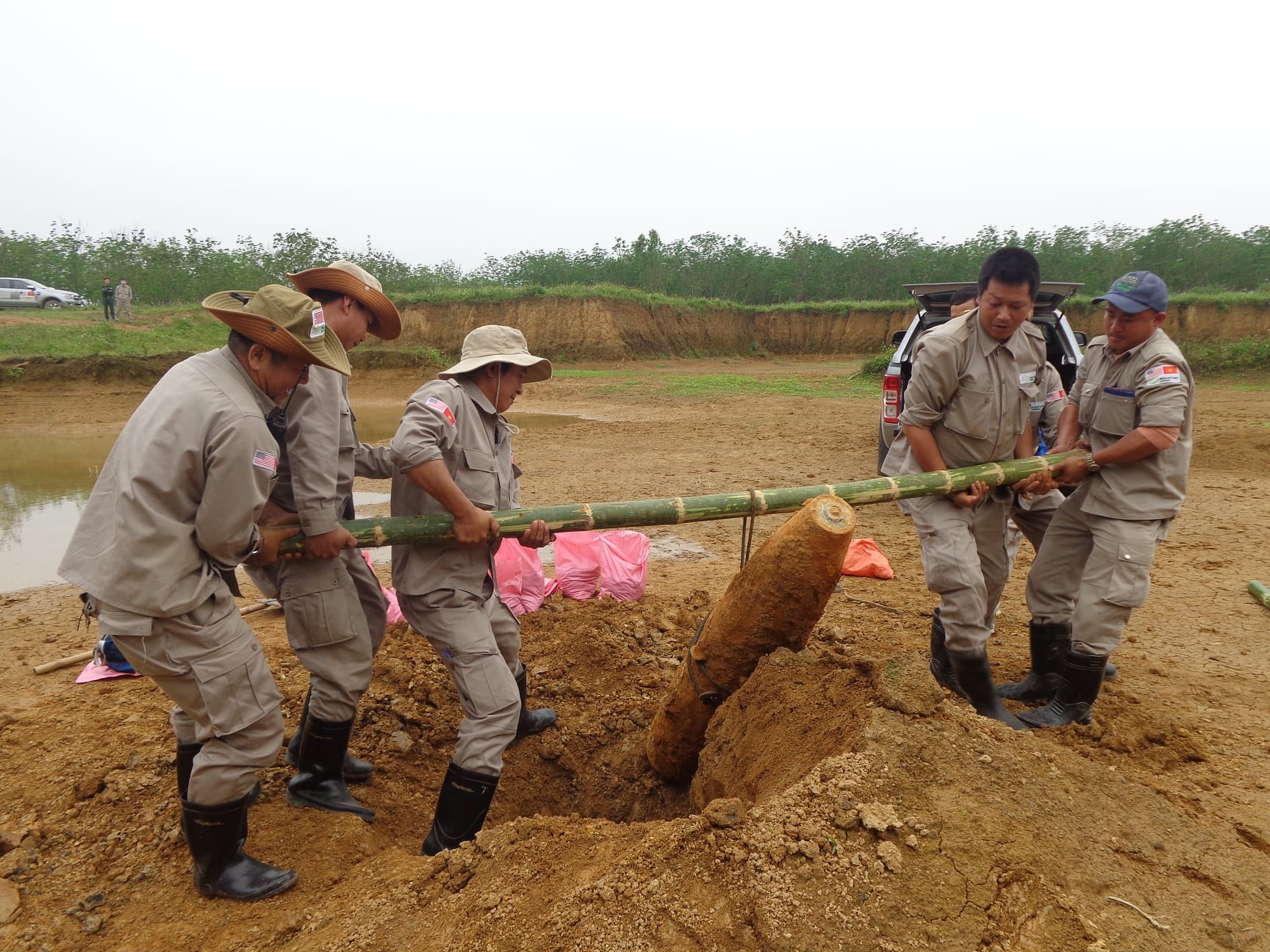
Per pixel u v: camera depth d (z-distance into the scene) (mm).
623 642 5180
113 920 2721
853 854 2254
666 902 2205
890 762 2531
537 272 63844
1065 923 2156
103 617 2545
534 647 5168
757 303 61688
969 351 3789
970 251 60688
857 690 2938
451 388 3309
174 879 2910
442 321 40469
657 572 6766
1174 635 5234
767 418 17219
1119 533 3805
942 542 3814
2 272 43188
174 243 44594
